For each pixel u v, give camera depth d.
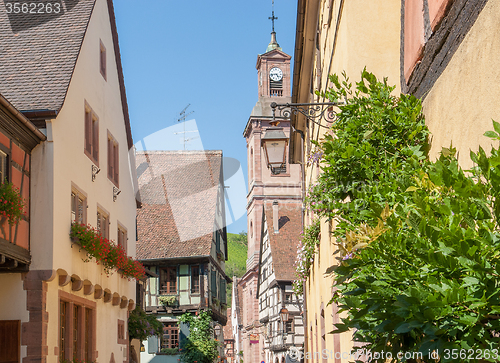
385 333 2.69
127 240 15.98
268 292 34.75
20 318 9.33
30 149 9.76
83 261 11.30
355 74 6.86
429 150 4.30
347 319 2.85
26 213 9.45
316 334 14.09
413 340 2.52
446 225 2.42
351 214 3.88
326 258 10.63
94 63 13.22
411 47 4.73
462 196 2.35
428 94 4.30
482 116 3.10
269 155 7.39
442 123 3.92
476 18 3.16
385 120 4.62
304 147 17.62
